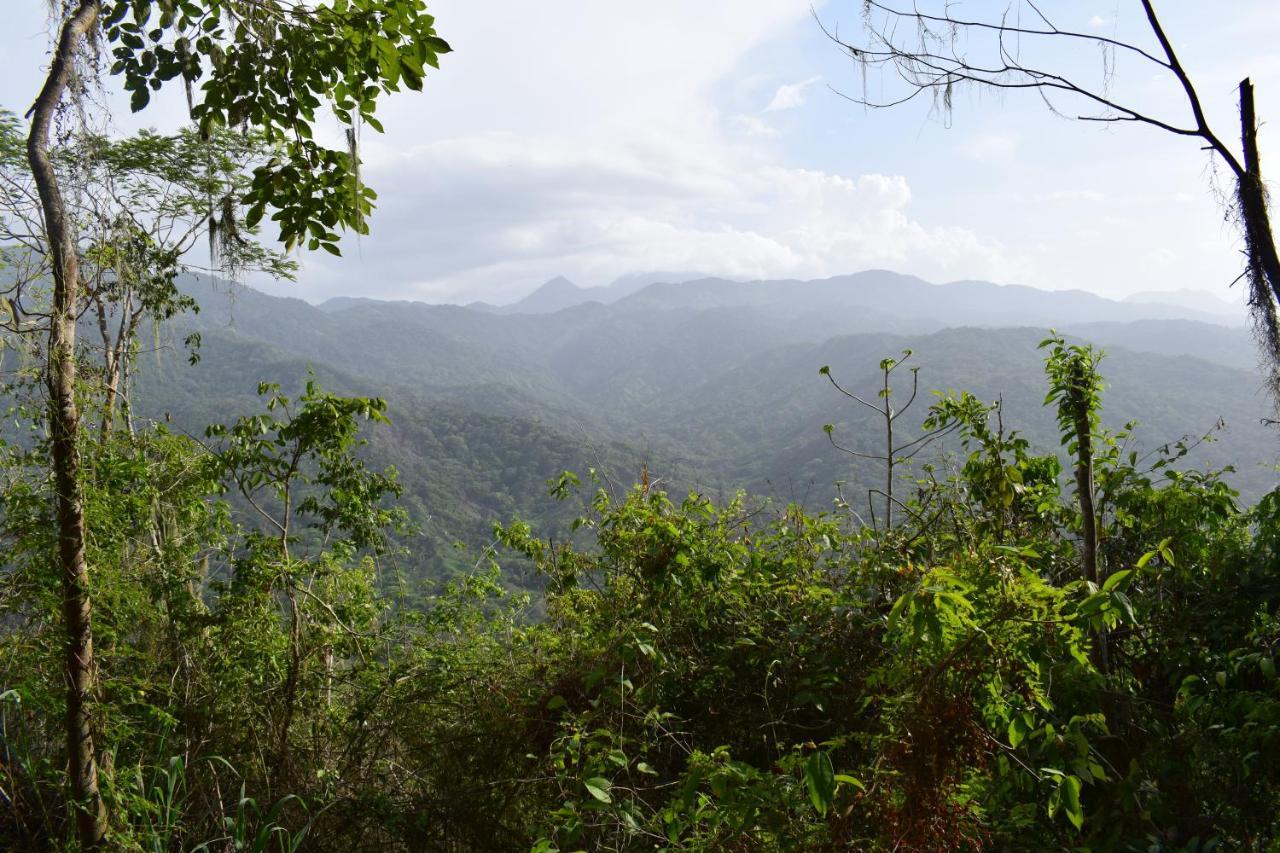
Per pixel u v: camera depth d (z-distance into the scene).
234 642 4.22
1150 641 3.52
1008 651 2.28
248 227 3.03
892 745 2.31
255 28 2.73
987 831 2.52
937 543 3.81
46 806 3.30
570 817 2.52
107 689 3.45
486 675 4.01
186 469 5.27
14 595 3.45
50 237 2.70
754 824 2.23
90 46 2.71
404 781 3.75
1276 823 2.54
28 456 3.67
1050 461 4.22
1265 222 2.47
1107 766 2.87
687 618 3.74
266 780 3.69
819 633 3.43
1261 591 3.24
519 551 5.30
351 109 2.98
